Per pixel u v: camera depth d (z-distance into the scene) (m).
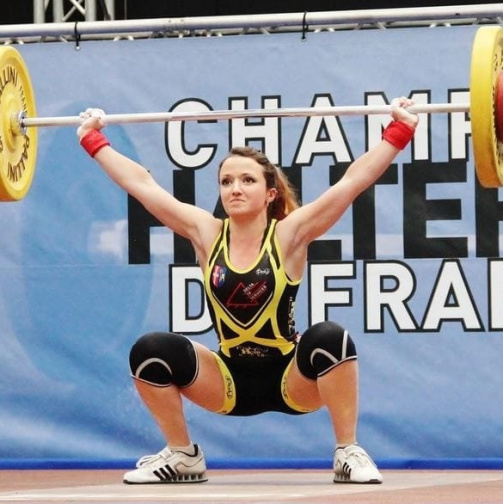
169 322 9.20
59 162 9.32
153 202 7.32
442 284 8.97
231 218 7.05
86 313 9.27
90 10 10.12
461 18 8.84
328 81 9.16
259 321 6.97
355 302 9.03
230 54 9.25
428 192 9.02
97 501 6.06
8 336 9.30
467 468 8.86
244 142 9.23
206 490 6.73
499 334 8.91
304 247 7.08
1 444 9.27
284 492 6.54
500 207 8.96
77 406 9.24
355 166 7.12
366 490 6.73
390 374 8.97
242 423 9.08
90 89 9.37
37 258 9.30
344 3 10.95
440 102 9.05
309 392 7.12
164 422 7.24
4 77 7.62
